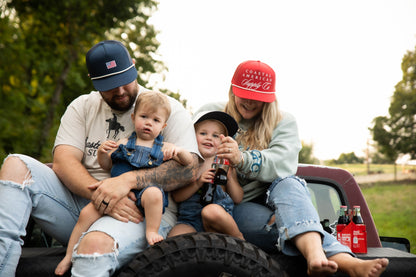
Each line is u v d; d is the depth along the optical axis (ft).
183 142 9.80
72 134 10.07
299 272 8.43
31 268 8.05
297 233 8.27
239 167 9.89
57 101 61.82
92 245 7.79
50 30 61.98
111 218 8.51
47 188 9.20
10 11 60.49
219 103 11.84
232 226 9.16
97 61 9.49
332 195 10.80
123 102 9.83
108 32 65.62
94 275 7.64
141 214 8.79
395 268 8.05
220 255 7.32
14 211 8.43
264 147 10.87
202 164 10.52
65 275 7.95
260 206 10.15
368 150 110.22
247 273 7.33
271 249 9.71
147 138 9.44
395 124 112.98
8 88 61.62
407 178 89.86
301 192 8.98
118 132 10.05
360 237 9.21
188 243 7.37
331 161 88.69
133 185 8.83
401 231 41.06
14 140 58.65
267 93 10.91
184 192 9.85
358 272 7.66
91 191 9.24
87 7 62.39
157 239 8.16
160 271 7.27
